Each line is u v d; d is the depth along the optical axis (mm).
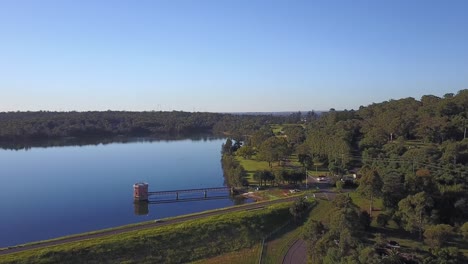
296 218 150500
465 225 112250
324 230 115625
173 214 179125
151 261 116875
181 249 123938
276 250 125062
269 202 169500
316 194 182875
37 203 198000
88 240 120250
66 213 181125
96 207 191375
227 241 131500
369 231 124188
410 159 180625
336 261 92875
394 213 129125
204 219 141750
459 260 95375
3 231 156375
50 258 109125
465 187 144500
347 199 133000
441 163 169750
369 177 138625
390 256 92875
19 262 105750
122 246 118938
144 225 136750
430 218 118562
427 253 101750
